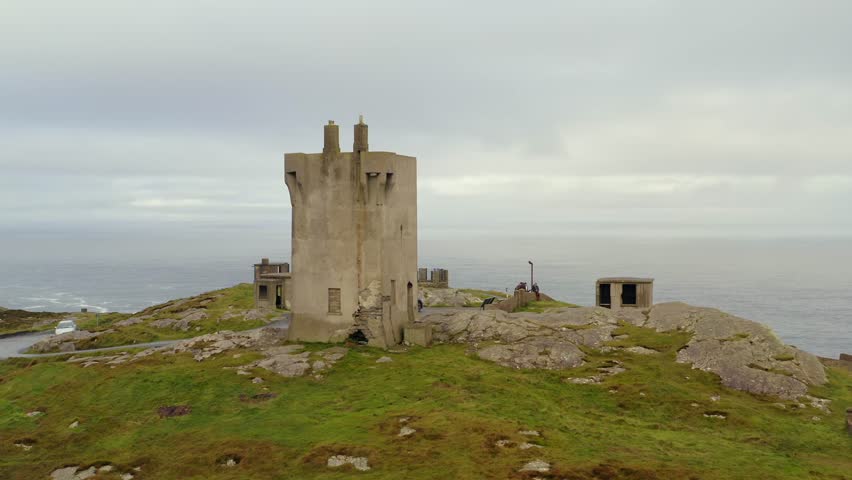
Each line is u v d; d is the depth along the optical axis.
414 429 36.34
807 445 35.03
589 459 31.69
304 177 57.72
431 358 51.50
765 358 46.94
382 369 49.03
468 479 30.14
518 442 33.97
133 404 44.66
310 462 33.41
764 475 29.91
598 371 46.81
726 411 39.38
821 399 42.25
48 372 54.22
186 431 39.47
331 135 56.97
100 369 52.81
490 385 44.19
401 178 58.69
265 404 43.03
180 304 99.06
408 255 60.72
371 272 56.09
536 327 56.34
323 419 39.59
